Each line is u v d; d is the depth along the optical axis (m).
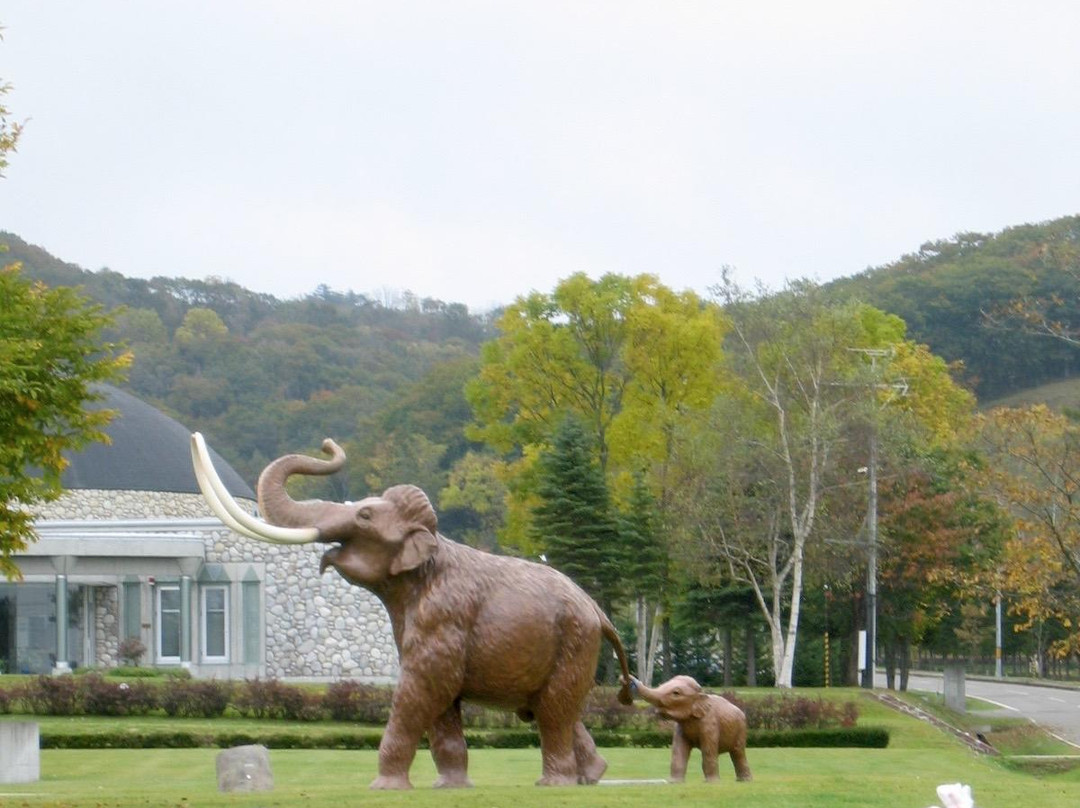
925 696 48.38
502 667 14.10
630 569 48.66
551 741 14.55
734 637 61.34
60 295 21.67
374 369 120.38
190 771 24.95
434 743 14.49
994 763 33.09
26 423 21.48
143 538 44.69
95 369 22.00
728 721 16.64
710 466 49.62
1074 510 36.88
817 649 59.03
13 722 22.39
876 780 15.81
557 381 58.94
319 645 44.84
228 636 44.97
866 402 50.28
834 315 50.56
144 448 51.16
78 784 22.09
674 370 57.59
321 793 13.79
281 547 45.22
